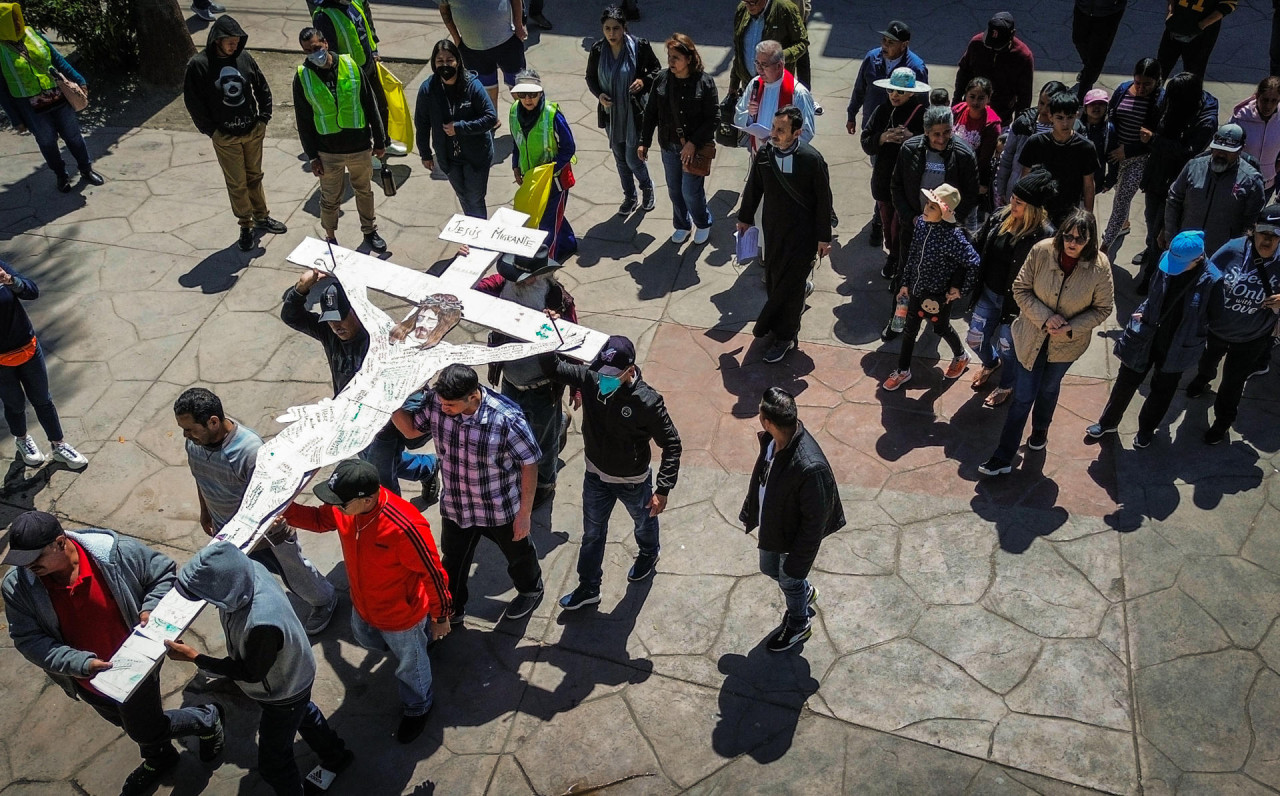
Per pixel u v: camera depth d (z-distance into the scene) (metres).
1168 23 9.70
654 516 5.49
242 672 4.21
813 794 4.90
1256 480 6.31
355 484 4.23
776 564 5.24
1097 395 7.02
